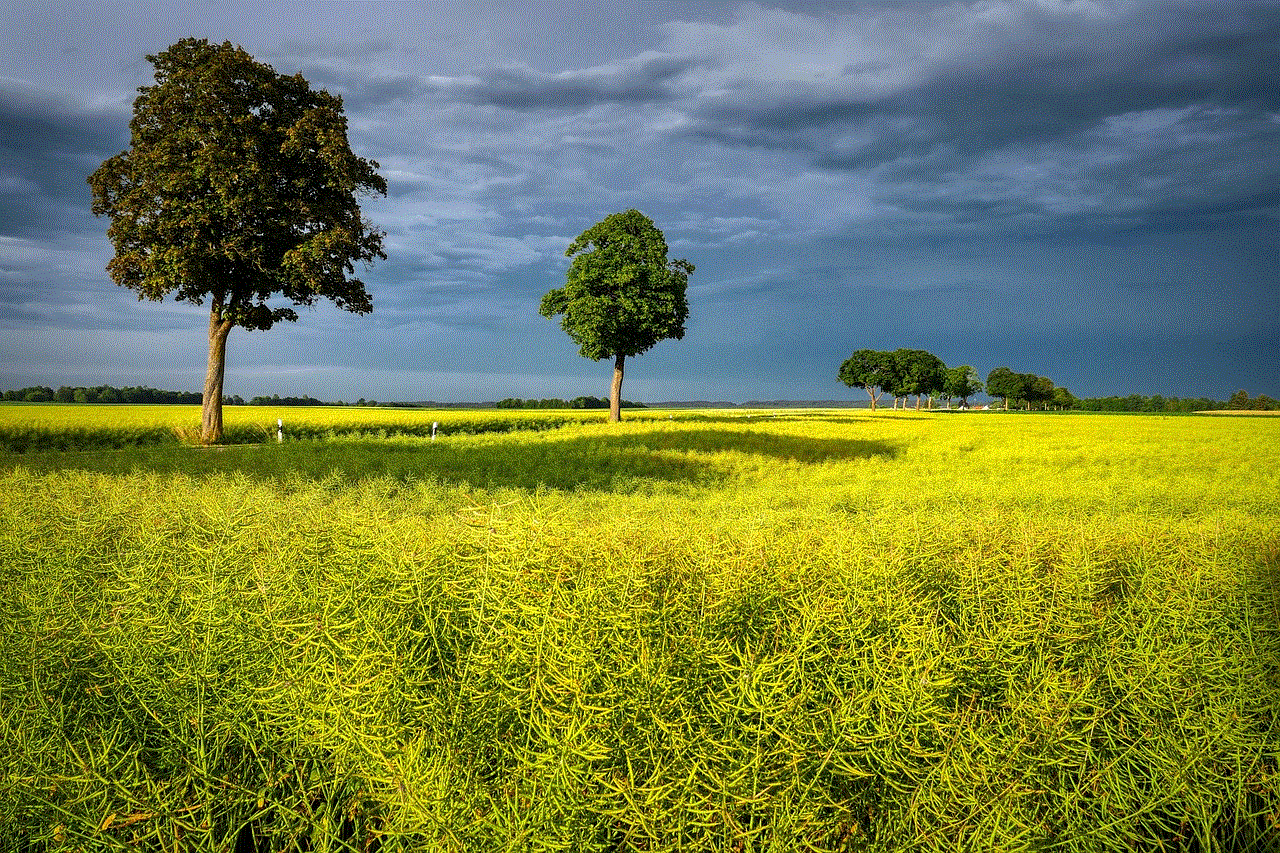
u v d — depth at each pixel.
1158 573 2.99
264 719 2.16
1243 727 2.16
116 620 2.48
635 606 2.22
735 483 15.24
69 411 46.78
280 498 5.39
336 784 2.04
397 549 2.71
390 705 2.00
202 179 26.09
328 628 2.21
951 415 76.81
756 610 2.36
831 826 1.86
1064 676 2.30
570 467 17.97
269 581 2.66
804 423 42.38
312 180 28.28
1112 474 16.70
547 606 2.13
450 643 2.22
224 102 26.59
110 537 3.65
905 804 1.91
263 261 27.50
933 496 10.48
